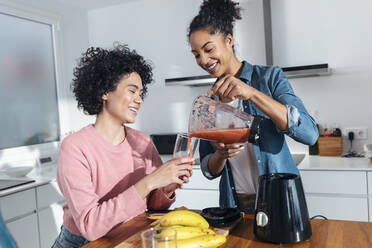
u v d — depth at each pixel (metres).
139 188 1.02
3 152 2.75
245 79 1.35
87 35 3.62
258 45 2.59
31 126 3.04
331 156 2.62
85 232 1.01
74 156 1.12
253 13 2.59
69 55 3.40
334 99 2.71
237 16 1.33
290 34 2.81
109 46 3.55
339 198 2.18
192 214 0.92
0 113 2.77
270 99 1.09
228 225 0.97
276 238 0.86
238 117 1.06
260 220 0.88
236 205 1.44
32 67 3.07
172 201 1.24
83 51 3.56
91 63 1.24
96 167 1.18
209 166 1.39
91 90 1.22
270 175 0.96
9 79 2.86
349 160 2.41
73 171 1.10
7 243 0.37
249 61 2.62
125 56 1.27
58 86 3.29
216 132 1.07
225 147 1.16
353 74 2.65
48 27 3.23
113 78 1.19
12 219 2.16
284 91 1.26
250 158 1.37
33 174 2.65
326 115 2.74
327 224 0.98
